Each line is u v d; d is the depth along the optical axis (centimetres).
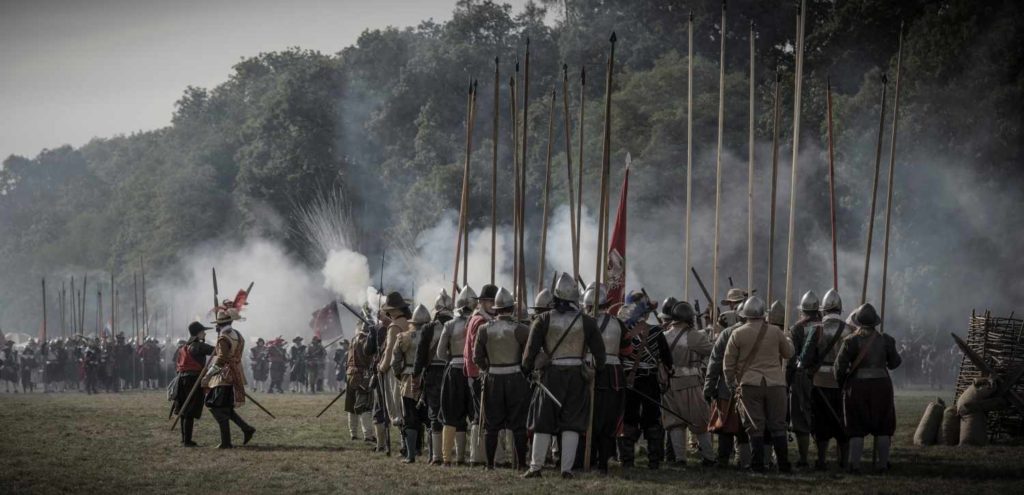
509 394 1689
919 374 5366
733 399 1761
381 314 2077
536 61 9206
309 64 10388
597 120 6988
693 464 1875
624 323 1759
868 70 6975
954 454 1952
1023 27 5544
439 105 9175
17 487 1592
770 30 8506
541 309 1666
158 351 5788
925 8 6362
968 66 5581
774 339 1705
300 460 1903
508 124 8669
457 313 1825
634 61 8669
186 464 1856
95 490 1569
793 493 1460
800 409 1784
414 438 1862
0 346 6256
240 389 2172
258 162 10112
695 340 1853
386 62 10219
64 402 3850
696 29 8644
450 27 9644
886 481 1583
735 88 7100
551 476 1633
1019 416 2181
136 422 2773
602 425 1686
